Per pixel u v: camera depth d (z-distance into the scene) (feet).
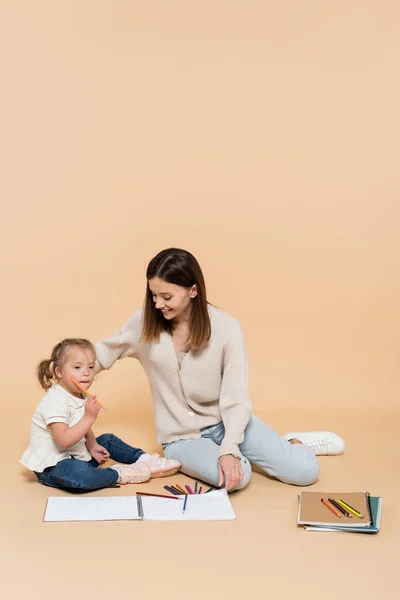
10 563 6.84
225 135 12.37
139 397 12.00
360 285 12.41
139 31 12.26
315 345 12.42
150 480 8.96
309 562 6.91
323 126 12.33
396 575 6.68
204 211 12.41
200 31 12.31
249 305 12.45
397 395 12.07
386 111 12.28
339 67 12.28
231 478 8.25
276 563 6.89
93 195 12.32
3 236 12.26
